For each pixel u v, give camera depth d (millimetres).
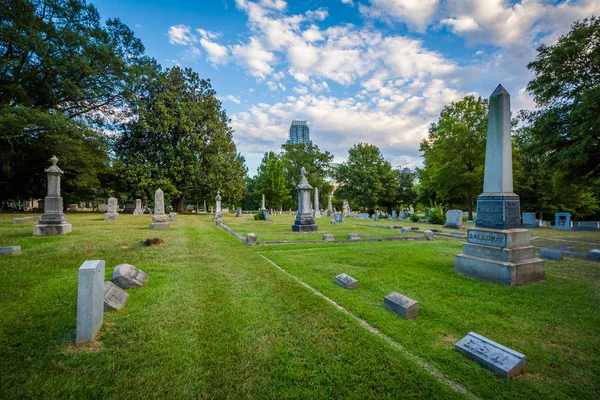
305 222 15555
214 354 3061
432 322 3939
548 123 14977
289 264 7340
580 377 2750
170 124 32000
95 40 24906
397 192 48906
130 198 39594
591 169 15383
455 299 4871
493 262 5906
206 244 10391
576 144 13461
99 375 2664
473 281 5949
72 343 3189
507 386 2596
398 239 12945
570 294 5125
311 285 5629
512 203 6262
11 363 2801
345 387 2568
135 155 31859
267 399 2416
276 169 46938
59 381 2562
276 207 53844
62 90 23703
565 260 8227
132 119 32219
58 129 20594
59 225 11461
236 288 5281
